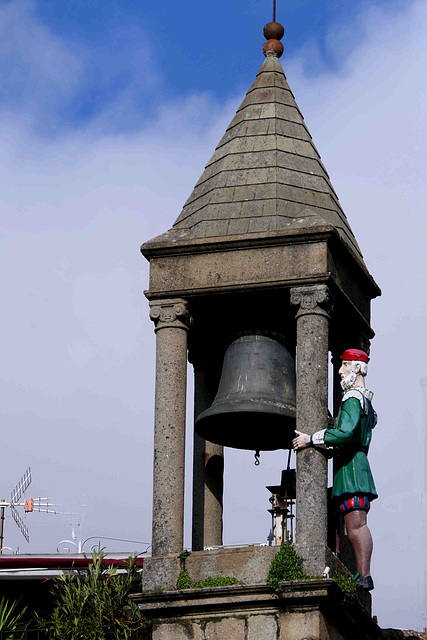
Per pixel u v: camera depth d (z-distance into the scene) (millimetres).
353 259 19047
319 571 17281
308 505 17562
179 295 18656
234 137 19953
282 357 19047
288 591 17125
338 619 17578
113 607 21016
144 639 20828
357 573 17906
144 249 18828
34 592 22906
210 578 17594
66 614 21219
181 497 18062
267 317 19172
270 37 21141
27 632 22328
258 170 19438
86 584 21438
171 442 18188
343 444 17781
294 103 20438
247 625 17250
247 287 18453
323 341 18141
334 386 20000
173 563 17734
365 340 19984
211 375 19812
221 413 18594
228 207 19047
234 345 19125
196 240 18672
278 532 19141
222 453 20078
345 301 18953
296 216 18844
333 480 18406
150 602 17562
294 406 18750
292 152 19734
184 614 17484
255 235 18500
